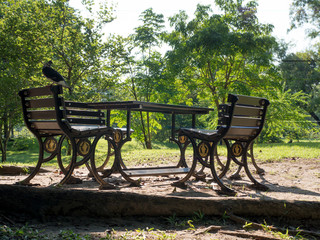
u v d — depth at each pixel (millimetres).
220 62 26078
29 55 19094
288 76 41344
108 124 5273
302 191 4957
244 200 3383
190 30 26984
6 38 19016
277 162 8891
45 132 4641
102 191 3252
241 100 4590
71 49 21484
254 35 25719
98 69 22922
